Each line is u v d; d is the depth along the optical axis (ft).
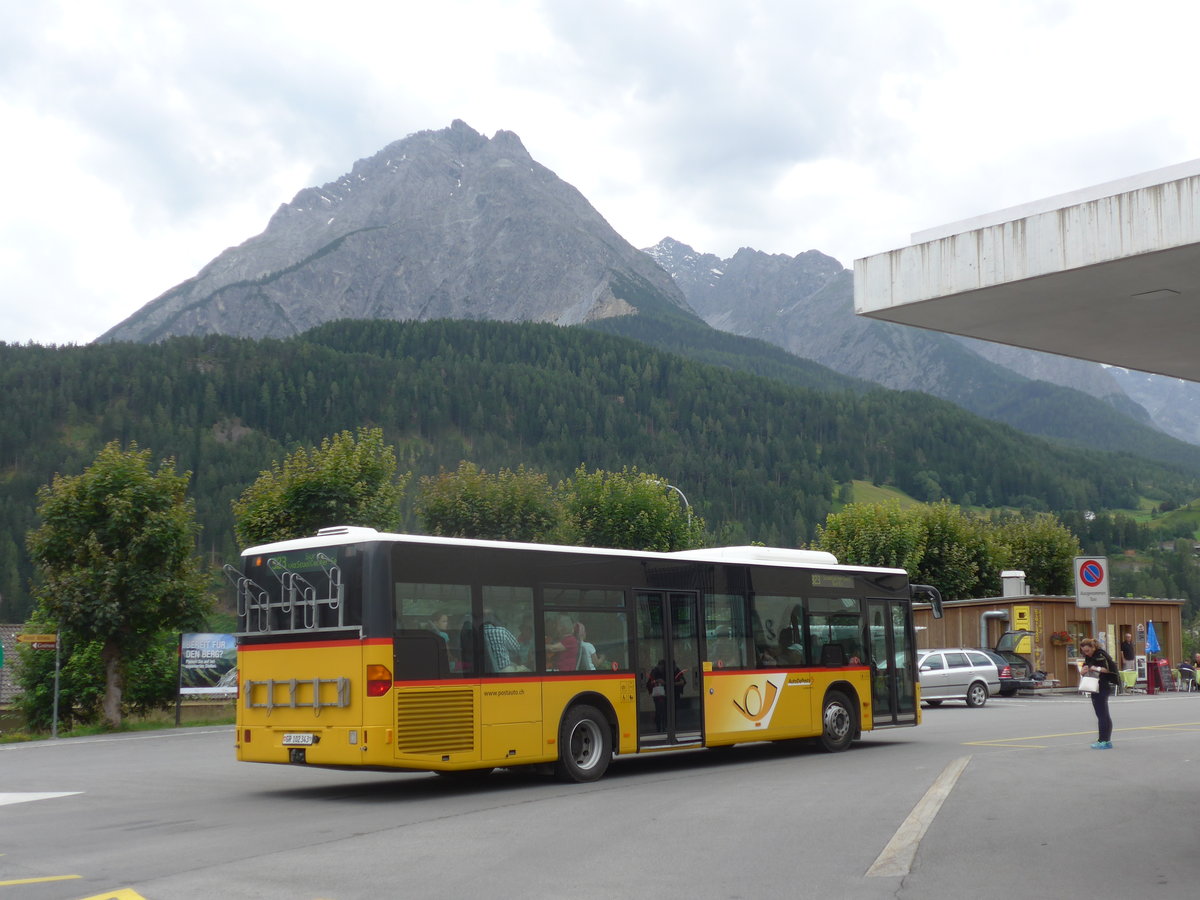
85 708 124.36
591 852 33.30
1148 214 30.99
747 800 44.27
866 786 48.26
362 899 27.07
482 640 48.88
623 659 54.54
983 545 186.09
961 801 42.98
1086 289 34.78
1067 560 198.39
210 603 104.63
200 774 58.49
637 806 43.06
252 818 41.50
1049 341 42.19
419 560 47.29
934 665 114.21
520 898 27.17
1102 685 63.93
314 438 647.56
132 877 29.94
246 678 49.03
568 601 52.65
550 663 51.31
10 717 132.36
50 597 97.96
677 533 156.04
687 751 68.33
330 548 47.29
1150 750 63.16
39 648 94.32
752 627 61.41
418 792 49.60
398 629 46.03
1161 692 151.02
